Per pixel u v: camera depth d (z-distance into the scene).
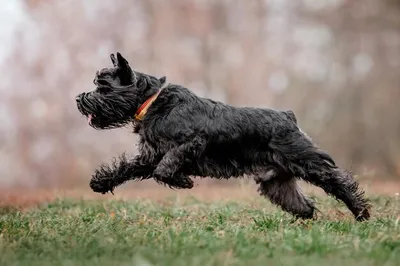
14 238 7.31
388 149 38.00
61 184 32.75
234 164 8.93
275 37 38.59
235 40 36.94
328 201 11.05
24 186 33.88
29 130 34.94
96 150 32.62
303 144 8.93
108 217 9.19
